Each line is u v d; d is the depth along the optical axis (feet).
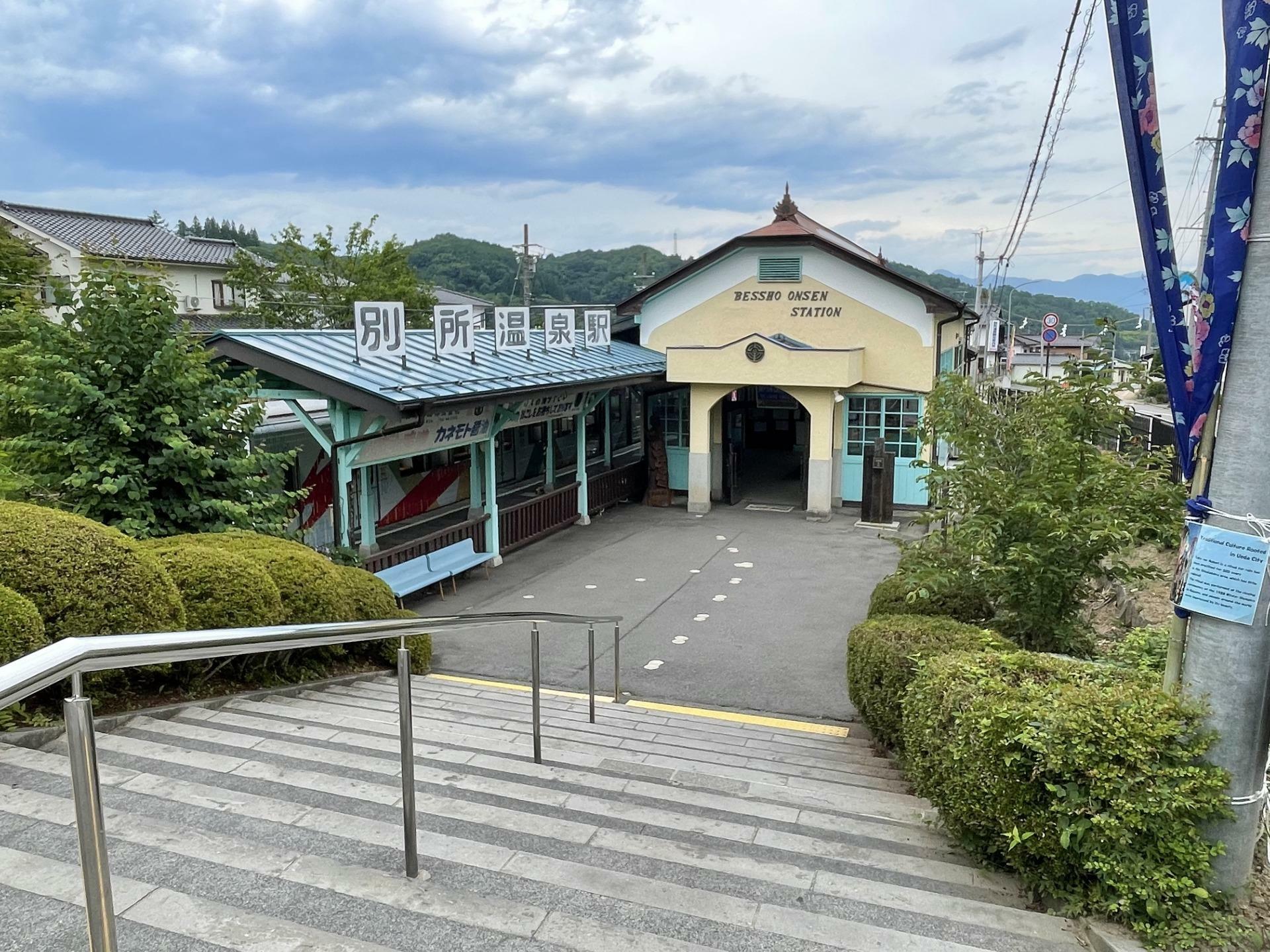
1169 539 19.67
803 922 9.55
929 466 23.17
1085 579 20.85
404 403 33.27
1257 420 9.93
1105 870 10.11
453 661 31.14
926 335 57.36
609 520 57.31
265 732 15.98
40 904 8.28
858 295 58.75
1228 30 9.58
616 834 11.87
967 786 11.53
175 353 25.21
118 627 16.38
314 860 9.78
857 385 59.41
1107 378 21.34
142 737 15.24
